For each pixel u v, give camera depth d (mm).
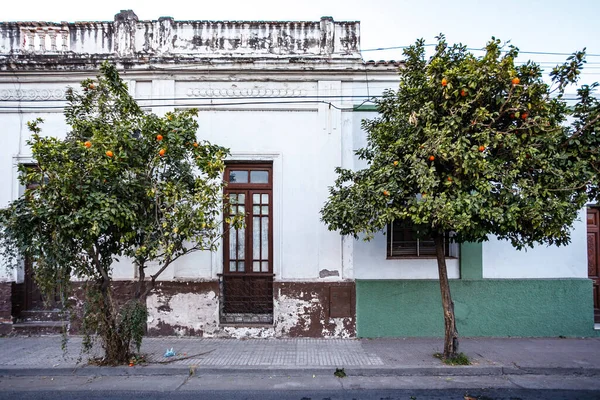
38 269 5715
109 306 6262
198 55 8375
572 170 5605
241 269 8242
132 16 8461
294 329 7934
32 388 5609
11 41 8492
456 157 5344
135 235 6121
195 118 8242
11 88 8312
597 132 5684
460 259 8086
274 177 8211
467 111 5656
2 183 8242
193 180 6629
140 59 8188
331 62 8195
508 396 5359
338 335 7914
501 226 5488
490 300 7980
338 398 5293
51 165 5449
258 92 8289
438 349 7105
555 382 5871
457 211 5395
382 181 5910
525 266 8180
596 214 8688
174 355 6754
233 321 8086
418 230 6312
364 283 7922
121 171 5859
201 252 8086
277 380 5953
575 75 5699
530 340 7715
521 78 5633
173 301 7957
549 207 5344
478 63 5609
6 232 5762
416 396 5359
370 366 6238
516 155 5488
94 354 6656
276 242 8141
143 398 5270
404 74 6387
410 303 7934
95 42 8445
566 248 8219
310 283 7953
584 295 7996
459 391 5527
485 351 6980
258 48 8438
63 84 8352
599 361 6465
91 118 6211
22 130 8312
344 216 6059
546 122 5367
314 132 8219
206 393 5441
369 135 7074
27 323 8039
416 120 5766
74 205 5574
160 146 6098
